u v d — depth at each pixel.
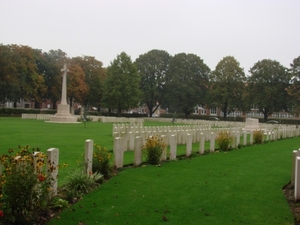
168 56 70.88
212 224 6.09
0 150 14.30
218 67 62.19
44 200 6.26
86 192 7.84
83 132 25.89
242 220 6.30
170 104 69.50
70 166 10.95
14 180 5.56
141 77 66.25
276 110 59.94
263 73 59.09
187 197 7.79
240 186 8.95
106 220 6.16
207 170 11.21
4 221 5.55
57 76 63.09
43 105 88.06
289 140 27.31
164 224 6.05
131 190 8.24
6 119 44.72
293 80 54.16
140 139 11.97
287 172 11.09
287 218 6.43
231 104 61.47
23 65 53.78
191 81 66.19
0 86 50.69
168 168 11.38
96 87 68.00
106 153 9.75
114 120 48.03
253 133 23.05
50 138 20.12
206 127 26.92
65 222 5.98
